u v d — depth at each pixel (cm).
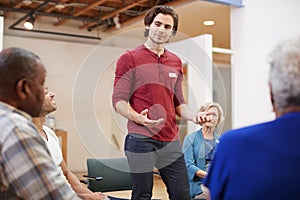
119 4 708
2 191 134
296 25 498
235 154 117
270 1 505
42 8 719
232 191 115
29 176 131
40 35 805
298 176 109
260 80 502
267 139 115
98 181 346
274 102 123
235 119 524
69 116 800
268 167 111
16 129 132
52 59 798
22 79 140
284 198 108
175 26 207
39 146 136
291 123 115
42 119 233
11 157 131
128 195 376
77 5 686
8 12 750
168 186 218
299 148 111
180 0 564
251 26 520
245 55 523
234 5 530
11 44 761
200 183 287
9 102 142
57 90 795
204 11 590
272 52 123
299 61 115
